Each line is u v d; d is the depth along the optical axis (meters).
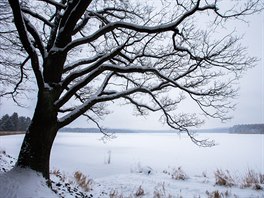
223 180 11.60
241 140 71.94
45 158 6.54
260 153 31.44
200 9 6.43
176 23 6.39
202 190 10.75
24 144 6.46
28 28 6.86
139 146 51.78
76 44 6.89
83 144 54.50
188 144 59.62
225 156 28.44
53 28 7.94
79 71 6.95
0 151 12.32
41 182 6.09
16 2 5.16
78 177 11.36
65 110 8.02
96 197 9.07
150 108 8.35
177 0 7.27
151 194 10.38
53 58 7.03
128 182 12.32
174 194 10.16
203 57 7.26
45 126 6.54
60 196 6.46
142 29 6.59
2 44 9.00
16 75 9.86
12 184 5.47
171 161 24.73
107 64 6.97
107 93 7.64
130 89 7.41
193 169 19.19
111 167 20.52
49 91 6.69
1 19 8.11
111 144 58.88
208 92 7.59
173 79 7.75
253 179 11.59
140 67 6.96
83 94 9.90
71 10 7.16
